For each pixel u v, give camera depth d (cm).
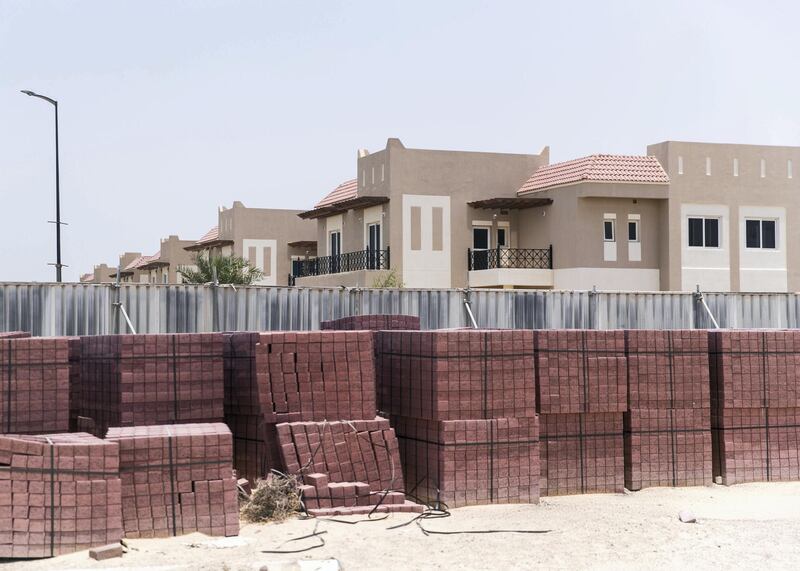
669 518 1159
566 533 1073
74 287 1853
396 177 3631
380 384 1362
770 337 1443
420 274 3656
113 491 984
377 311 2055
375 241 3812
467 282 3716
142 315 1894
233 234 5212
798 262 3694
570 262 3494
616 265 3506
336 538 1041
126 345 1212
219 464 1062
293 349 1216
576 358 1336
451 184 3709
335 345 1234
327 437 1195
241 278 4362
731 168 3616
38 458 962
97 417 1275
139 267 6675
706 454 1399
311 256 5288
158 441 1041
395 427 1322
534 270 3562
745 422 1432
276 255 5241
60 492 965
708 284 3566
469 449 1228
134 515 1025
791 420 1454
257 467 1298
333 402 1226
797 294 2442
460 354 1240
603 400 1341
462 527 1103
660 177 3512
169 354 1230
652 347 1386
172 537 1034
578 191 3447
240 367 1317
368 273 3584
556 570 926
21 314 1819
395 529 1086
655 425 1380
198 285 1931
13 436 1064
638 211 3544
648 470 1374
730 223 3600
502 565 942
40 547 953
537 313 2195
